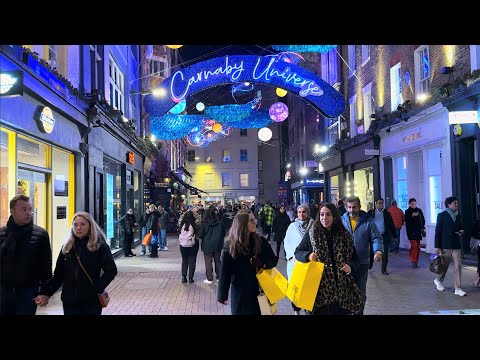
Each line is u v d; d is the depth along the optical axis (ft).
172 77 46.62
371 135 68.13
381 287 33.30
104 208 52.06
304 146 140.26
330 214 18.65
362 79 76.74
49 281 17.39
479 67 43.06
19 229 18.81
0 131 26.99
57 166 37.22
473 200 46.06
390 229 38.88
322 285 18.21
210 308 27.55
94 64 49.29
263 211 78.02
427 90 54.54
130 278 39.50
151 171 98.37
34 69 29.50
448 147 48.34
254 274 17.44
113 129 53.36
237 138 199.41
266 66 46.57
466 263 42.91
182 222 37.35
